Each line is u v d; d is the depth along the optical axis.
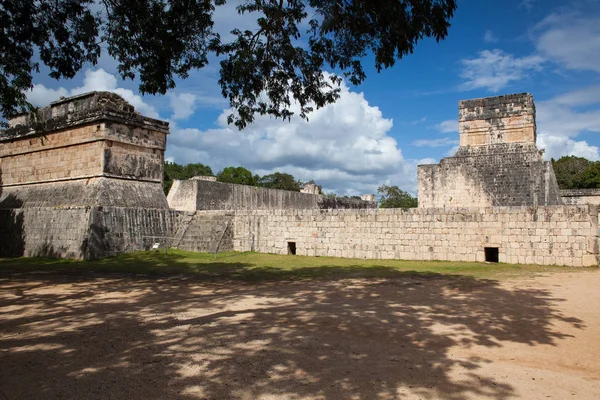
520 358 5.48
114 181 21.44
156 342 6.08
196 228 23.06
